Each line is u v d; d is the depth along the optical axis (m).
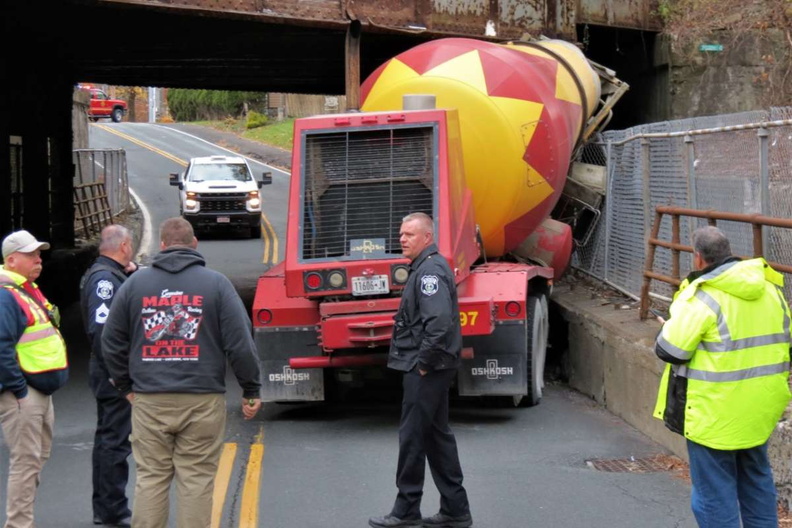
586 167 13.54
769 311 5.30
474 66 10.30
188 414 5.24
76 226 24.70
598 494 7.16
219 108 73.75
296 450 8.51
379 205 8.97
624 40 18.00
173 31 13.98
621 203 12.83
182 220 5.50
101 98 69.88
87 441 8.84
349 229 8.98
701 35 16.59
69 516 6.68
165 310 5.26
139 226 28.33
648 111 17.92
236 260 23.03
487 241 10.51
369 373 10.16
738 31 16.27
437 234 8.70
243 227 27.11
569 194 13.55
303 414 10.12
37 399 5.83
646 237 11.43
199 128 67.50
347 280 8.84
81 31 13.89
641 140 11.48
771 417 5.29
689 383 5.32
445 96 10.16
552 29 14.20
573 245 14.35
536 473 7.73
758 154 8.75
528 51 12.02
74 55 16.66
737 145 9.19
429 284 6.18
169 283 5.30
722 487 5.30
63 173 20.67
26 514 5.79
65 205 20.81
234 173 28.14
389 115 8.98
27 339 5.79
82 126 35.19
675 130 11.38
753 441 5.25
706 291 5.29
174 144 56.75
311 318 9.43
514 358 9.41
